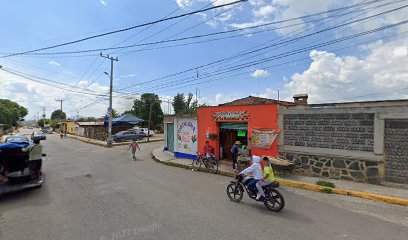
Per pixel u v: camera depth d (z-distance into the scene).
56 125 74.56
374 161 8.02
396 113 7.59
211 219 5.55
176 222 5.41
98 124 41.81
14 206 6.73
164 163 14.31
